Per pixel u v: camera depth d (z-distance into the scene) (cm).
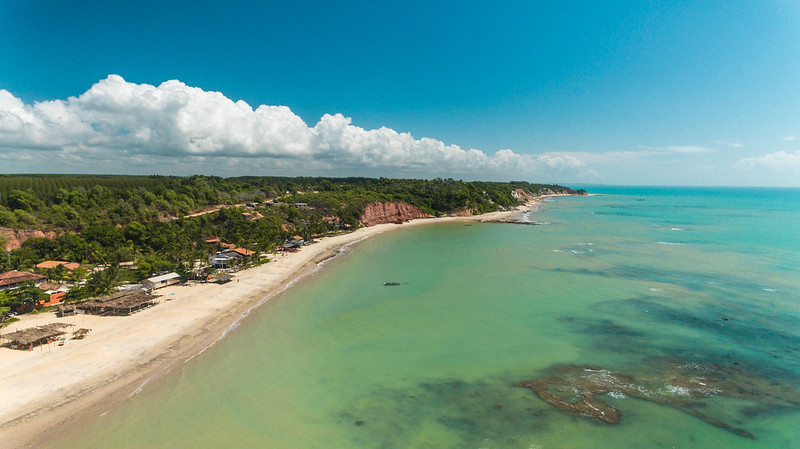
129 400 2862
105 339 3778
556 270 6775
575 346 3791
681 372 3253
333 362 3516
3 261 5631
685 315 4534
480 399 2931
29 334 3566
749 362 3406
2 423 2517
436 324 4391
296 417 2727
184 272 6081
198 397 2934
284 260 7850
